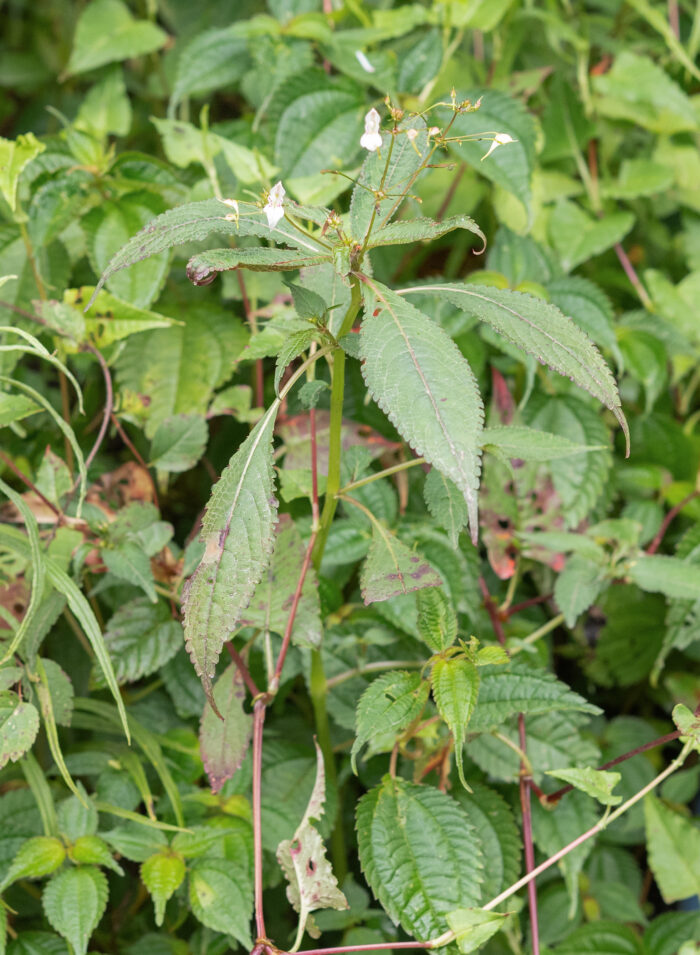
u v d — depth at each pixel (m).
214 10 1.91
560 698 1.26
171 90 1.85
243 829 1.29
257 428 1.14
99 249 1.39
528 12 1.61
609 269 1.68
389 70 1.50
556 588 1.40
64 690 1.27
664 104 1.60
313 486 1.26
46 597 1.27
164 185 1.42
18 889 1.37
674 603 1.44
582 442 1.48
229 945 1.35
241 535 1.11
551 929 1.42
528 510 1.45
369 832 1.23
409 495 1.49
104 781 1.33
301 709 1.48
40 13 2.12
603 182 1.66
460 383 1.07
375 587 1.20
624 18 1.75
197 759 1.36
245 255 1.11
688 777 1.49
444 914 1.20
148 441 1.51
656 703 1.64
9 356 1.40
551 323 1.12
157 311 1.45
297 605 1.26
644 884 1.51
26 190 1.43
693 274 1.62
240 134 1.55
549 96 1.66
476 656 1.21
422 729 1.28
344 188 1.43
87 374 1.51
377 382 1.07
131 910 1.40
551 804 1.32
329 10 1.56
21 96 2.19
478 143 1.47
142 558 1.30
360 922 1.37
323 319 1.17
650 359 1.52
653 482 1.56
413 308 1.10
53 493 1.33
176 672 1.40
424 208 1.61
